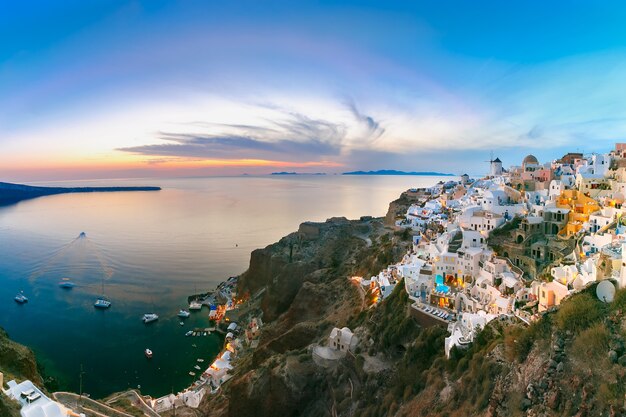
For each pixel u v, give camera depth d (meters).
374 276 127.88
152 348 145.75
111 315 175.00
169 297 198.62
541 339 48.34
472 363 55.59
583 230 86.31
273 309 164.00
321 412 79.56
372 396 72.75
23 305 185.75
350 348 85.94
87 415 77.19
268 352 113.62
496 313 71.25
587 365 41.75
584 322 45.22
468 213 114.19
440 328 70.75
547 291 64.38
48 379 113.50
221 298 194.50
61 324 165.12
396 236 148.75
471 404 51.75
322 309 134.62
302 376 85.00
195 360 137.38
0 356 83.56
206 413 99.50
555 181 112.94
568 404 40.66
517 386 46.50
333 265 172.88
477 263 91.50
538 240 92.19
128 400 101.81
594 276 57.56
